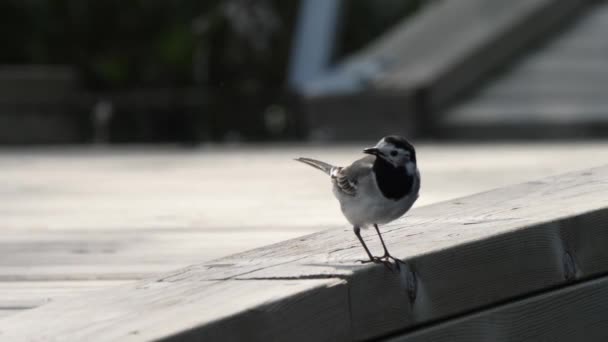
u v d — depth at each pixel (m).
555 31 20.62
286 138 22.16
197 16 29.19
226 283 4.19
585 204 5.28
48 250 6.93
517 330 4.81
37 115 20.94
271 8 26.77
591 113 17.23
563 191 5.82
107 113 21.27
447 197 8.42
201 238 7.11
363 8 30.77
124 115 21.59
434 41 20.41
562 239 4.96
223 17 26.69
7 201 9.93
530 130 17.47
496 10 20.39
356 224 4.97
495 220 5.07
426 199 8.34
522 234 4.79
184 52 27.91
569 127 17.17
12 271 6.17
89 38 29.33
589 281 5.15
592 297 5.15
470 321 4.63
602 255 5.14
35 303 5.31
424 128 18.55
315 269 4.30
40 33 28.92
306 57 23.81
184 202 9.30
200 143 21.98
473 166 11.19
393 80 19.36
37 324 3.73
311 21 24.16
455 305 4.54
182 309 3.79
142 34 29.53
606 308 5.20
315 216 7.88
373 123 18.98
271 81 26.86
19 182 11.83
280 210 8.37
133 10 29.16
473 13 20.70
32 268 6.25
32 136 20.92
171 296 4.03
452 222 5.18
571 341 5.05
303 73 23.64
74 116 21.22
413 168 4.89
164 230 7.59
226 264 4.61
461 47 19.34
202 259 6.28
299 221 7.63
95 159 15.04
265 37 26.70
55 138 21.05
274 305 3.82
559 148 13.64
